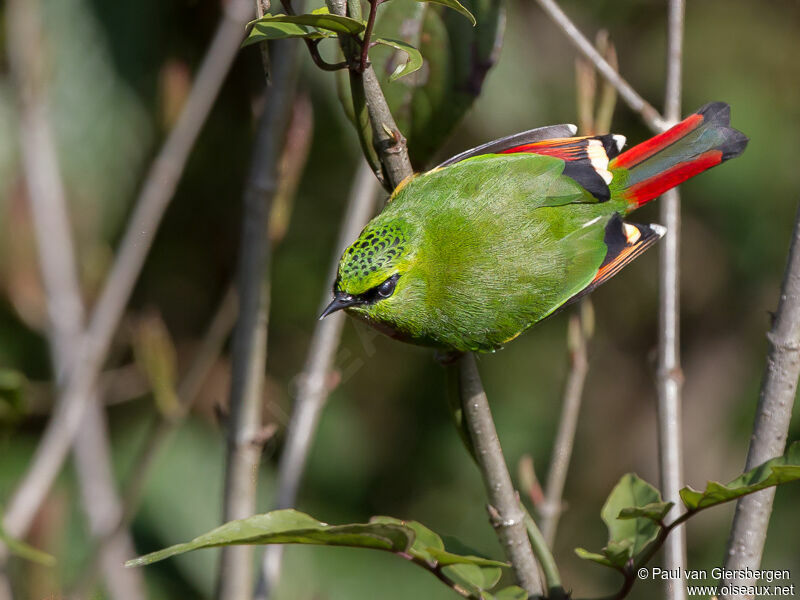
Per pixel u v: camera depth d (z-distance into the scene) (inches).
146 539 463.8
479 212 278.1
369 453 570.6
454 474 577.6
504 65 513.7
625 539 231.1
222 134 531.2
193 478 486.3
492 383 585.6
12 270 379.6
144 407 510.0
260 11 210.7
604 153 292.0
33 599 323.9
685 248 605.6
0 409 329.1
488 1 268.1
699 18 569.9
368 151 227.6
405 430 582.2
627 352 630.5
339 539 195.6
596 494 624.4
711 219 592.1
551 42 554.6
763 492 231.5
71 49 441.1
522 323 280.2
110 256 451.2
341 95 249.3
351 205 323.3
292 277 563.5
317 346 314.5
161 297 545.3
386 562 498.9
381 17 269.1
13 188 398.9
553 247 279.0
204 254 551.5
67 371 325.7
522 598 212.4
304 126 300.8
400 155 223.3
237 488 282.2
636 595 579.5
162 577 461.1
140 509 468.1
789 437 525.3
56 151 433.7
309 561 488.4
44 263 332.5
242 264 283.6
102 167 444.1
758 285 604.4
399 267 270.8
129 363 500.7
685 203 588.4
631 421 629.3
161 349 324.2
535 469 575.5
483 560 201.0
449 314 276.8
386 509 565.6
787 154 560.7
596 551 617.3
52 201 337.1
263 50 223.9
